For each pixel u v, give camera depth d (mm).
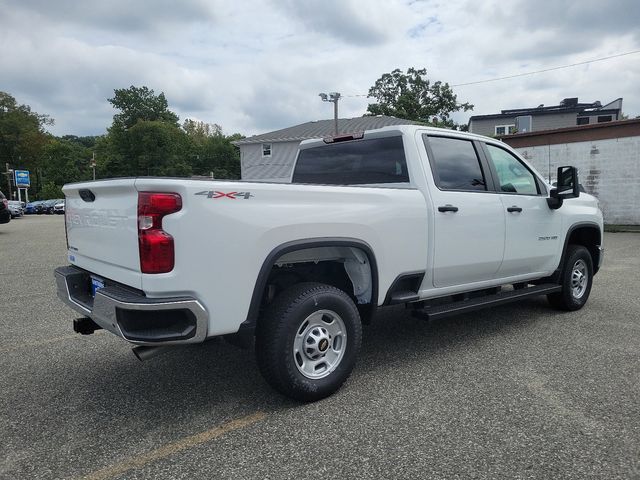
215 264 2898
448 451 2773
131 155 68562
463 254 4367
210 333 2939
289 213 3207
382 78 46500
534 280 5543
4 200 16453
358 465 2650
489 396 3488
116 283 3180
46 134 80438
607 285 7418
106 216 3188
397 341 4820
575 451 2754
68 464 2701
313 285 3438
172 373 4035
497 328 5215
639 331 5027
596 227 6062
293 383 3279
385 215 3758
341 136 4824
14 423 3191
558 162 17656
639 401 3375
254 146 38469
